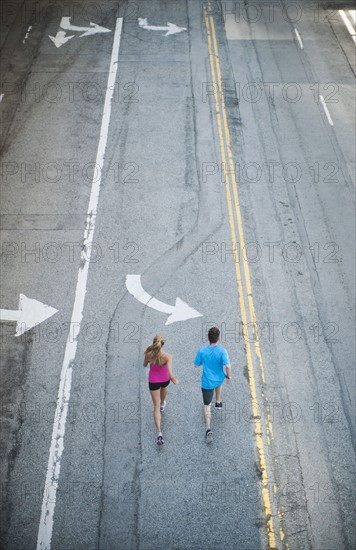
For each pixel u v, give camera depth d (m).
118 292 14.60
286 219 16.77
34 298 14.43
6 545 10.32
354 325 14.03
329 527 10.64
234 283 14.89
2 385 12.64
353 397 12.59
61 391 12.56
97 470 11.30
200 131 19.81
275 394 12.59
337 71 23.03
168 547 10.34
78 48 23.89
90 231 16.25
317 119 20.50
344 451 11.68
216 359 11.26
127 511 10.76
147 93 21.47
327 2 27.91
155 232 16.23
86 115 20.44
